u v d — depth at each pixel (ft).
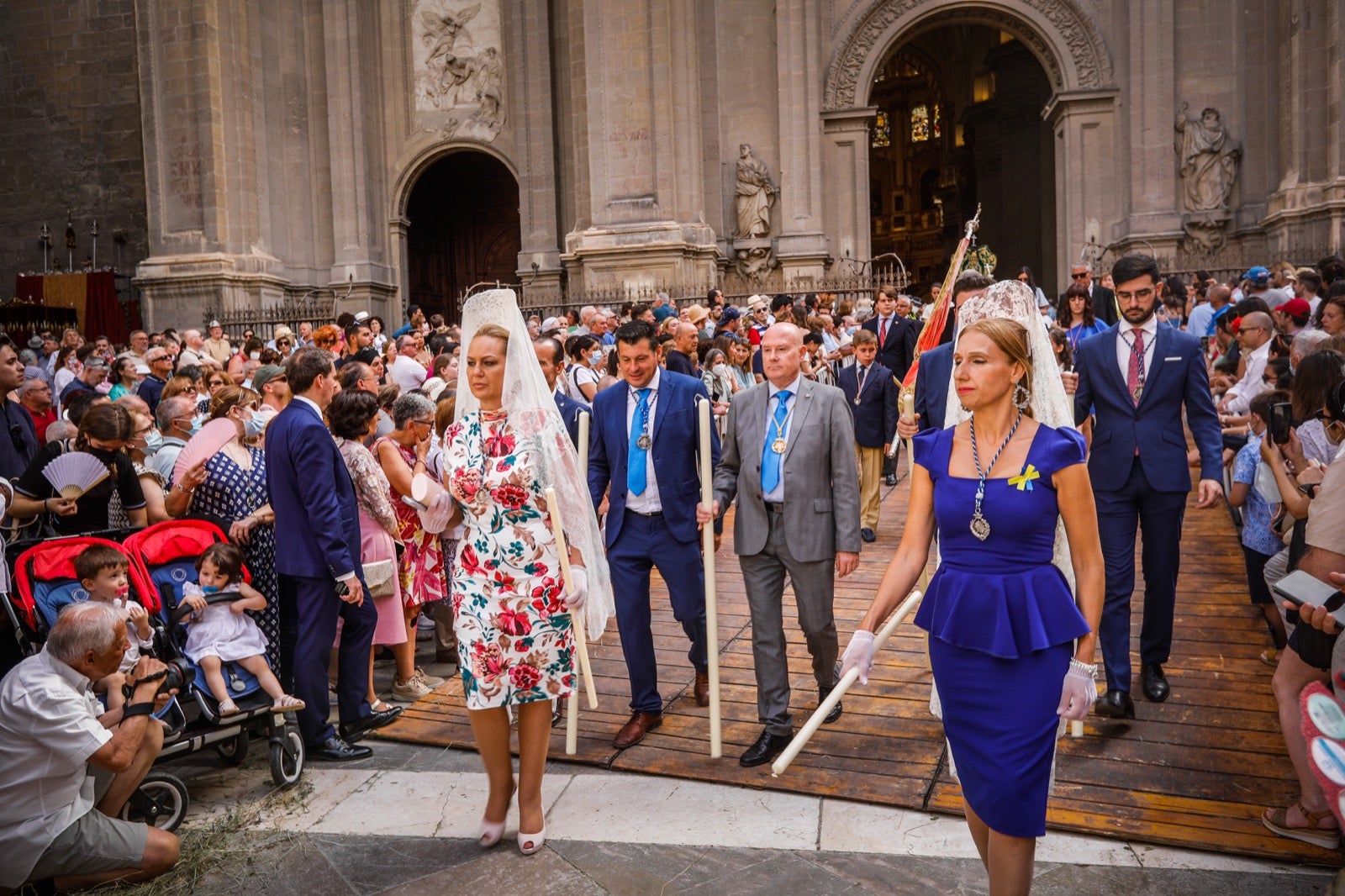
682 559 16.19
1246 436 20.98
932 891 11.23
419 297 88.38
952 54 115.34
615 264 69.21
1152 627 16.16
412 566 18.94
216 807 14.11
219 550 15.20
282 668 17.57
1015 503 8.98
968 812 9.55
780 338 15.05
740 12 72.84
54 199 82.17
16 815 11.50
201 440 16.79
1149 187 67.67
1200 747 14.29
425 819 13.53
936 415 18.06
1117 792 13.12
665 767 14.62
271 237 77.05
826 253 71.00
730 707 16.93
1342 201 59.72
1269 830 12.02
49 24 81.61
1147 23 67.36
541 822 12.59
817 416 14.99
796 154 71.15
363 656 16.57
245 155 74.54
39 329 71.92
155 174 73.61
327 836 13.10
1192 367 15.52
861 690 17.12
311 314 72.54
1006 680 8.90
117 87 80.89
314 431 15.43
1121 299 15.81
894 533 29.01
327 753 15.67
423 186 88.43
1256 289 34.96
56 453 16.49
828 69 72.90
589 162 70.49
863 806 13.23
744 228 72.43
